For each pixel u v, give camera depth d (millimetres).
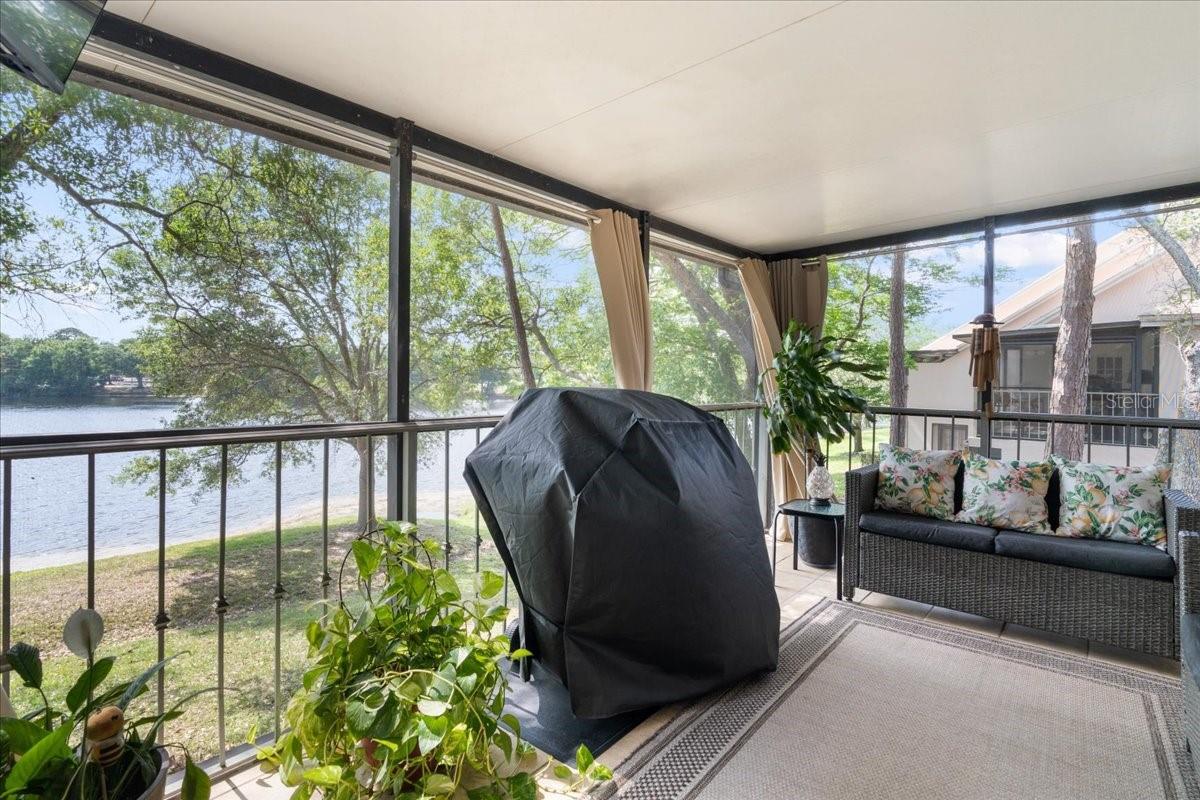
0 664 1375
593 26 1854
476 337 4250
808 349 4020
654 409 2262
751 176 3176
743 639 2127
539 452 2037
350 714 1240
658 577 1951
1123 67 2096
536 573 1993
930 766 1768
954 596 2840
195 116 2074
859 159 2932
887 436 5957
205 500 2484
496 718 1385
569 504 1899
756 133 2646
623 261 3469
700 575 2016
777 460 4582
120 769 1142
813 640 2666
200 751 2186
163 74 1920
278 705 1890
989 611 2744
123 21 1793
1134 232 4180
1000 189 3381
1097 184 3285
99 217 2113
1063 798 1625
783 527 4527
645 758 1807
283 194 2695
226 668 2557
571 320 4836
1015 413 3695
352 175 2973
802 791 1658
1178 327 3977
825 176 3168
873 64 2086
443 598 1538
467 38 1914
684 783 1692
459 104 2369
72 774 1047
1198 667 1539
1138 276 4164
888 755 1821
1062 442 4473
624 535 1902
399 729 1220
